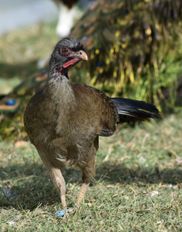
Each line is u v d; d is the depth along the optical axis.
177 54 19.05
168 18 18.80
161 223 11.73
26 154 16.08
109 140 17.27
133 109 13.56
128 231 11.42
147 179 14.46
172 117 19.09
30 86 17.81
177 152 16.41
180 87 19.52
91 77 18.22
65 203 12.14
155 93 18.77
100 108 12.12
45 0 41.53
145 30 18.44
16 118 17.23
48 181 14.16
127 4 18.89
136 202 12.65
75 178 14.41
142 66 18.48
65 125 11.27
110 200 12.85
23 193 13.57
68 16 25.97
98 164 15.36
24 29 35.59
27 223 11.95
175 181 14.29
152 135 17.69
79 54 11.23
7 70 26.78
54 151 11.55
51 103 11.13
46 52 30.17
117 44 18.23
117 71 18.27
